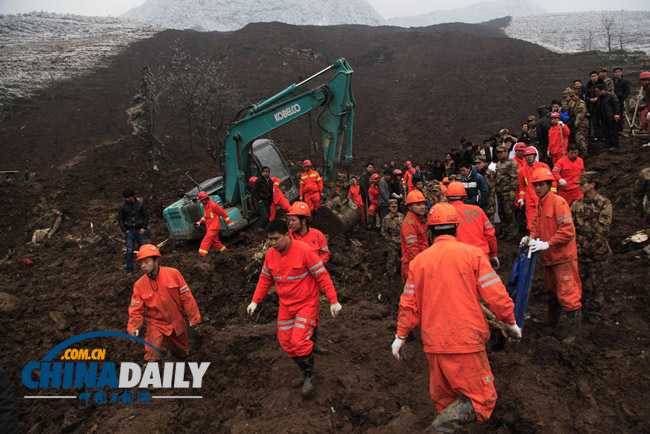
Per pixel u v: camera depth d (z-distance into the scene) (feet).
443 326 10.51
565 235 15.33
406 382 15.02
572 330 15.97
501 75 147.74
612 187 31.60
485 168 29.81
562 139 30.37
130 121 129.08
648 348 15.01
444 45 196.54
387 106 143.02
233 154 35.60
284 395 14.93
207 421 14.56
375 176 35.55
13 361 18.84
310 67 172.35
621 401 12.75
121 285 25.39
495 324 15.06
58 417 15.43
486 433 12.27
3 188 60.80
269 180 34.55
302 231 17.10
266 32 204.74
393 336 18.11
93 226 44.78
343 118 33.19
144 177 69.21
